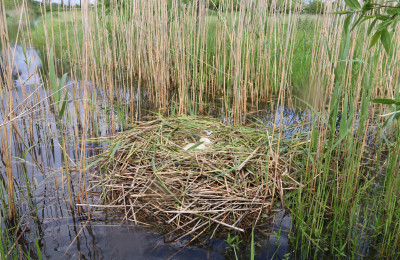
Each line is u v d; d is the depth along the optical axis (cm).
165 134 395
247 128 433
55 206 299
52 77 273
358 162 301
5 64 374
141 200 302
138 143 373
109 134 461
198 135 394
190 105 537
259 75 629
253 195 307
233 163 334
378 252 245
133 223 278
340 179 328
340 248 241
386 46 195
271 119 510
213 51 700
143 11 601
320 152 349
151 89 614
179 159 337
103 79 509
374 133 424
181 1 603
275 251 247
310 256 242
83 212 291
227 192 303
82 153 307
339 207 288
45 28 406
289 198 314
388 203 277
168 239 260
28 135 446
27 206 298
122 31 680
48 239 256
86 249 246
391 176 282
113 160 347
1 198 286
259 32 610
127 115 536
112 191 312
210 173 325
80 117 481
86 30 362
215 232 269
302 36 687
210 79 684
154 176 321
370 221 278
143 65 678
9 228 268
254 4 541
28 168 363
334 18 366
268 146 376
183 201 293
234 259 239
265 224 279
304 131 442
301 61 637
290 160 346
